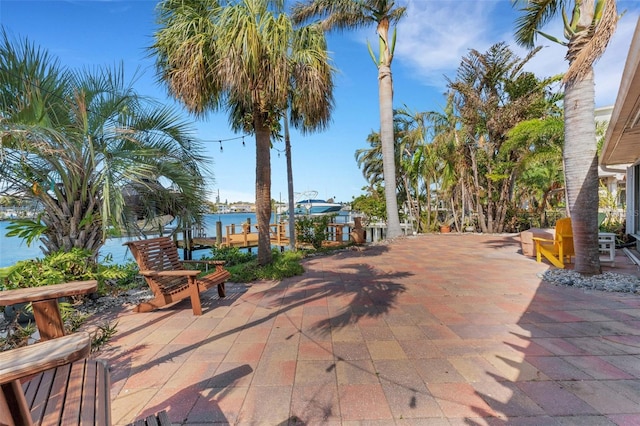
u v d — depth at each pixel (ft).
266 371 7.83
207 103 19.48
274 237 42.60
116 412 6.28
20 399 3.03
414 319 11.34
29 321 11.17
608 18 13.91
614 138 18.58
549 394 6.60
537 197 55.06
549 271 18.57
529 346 8.92
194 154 18.16
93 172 14.70
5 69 12.44
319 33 19.51
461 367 7.84
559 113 39.65
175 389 7.09
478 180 47.42
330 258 25.85
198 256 40.50
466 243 33.68
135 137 15.71
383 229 47.80
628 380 7.06
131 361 8.46
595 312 11.62
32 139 11.70
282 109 20.74
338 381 7.32
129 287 16.87
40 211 14.47
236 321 11.49
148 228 17.83
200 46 16.83
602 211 38.75
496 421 5.81
